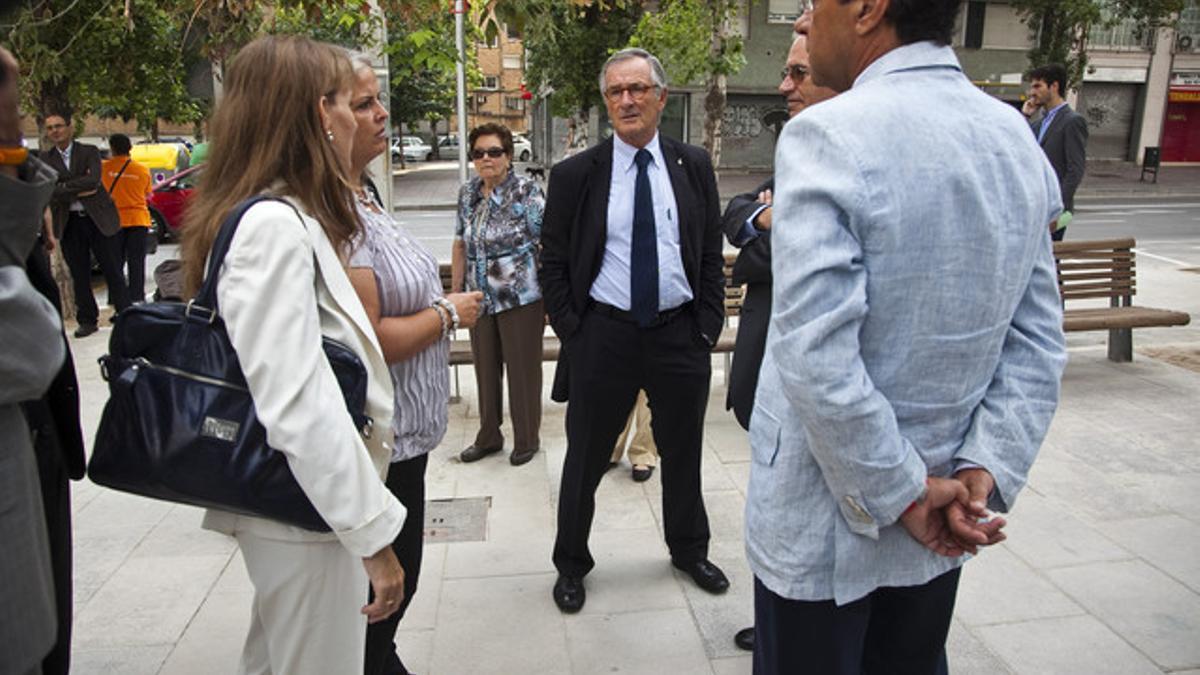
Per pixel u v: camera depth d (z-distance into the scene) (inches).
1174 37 1080.2
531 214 157.9
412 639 107.5
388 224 79.4
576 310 112.8
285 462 56.7
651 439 155.9
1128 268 218.1
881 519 51.4
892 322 50.6
